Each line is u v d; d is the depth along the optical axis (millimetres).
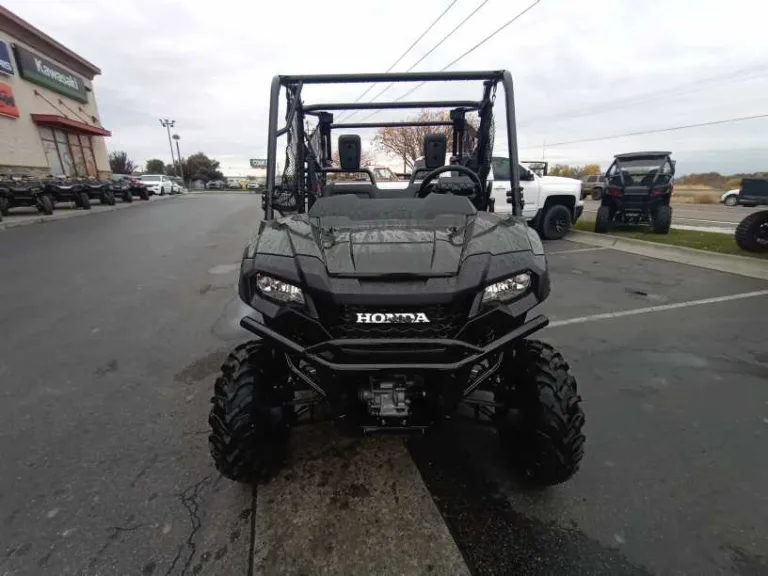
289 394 2090
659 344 3662
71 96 21859
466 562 1701
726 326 4039
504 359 2045
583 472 2168
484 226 2018
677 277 5863
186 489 2098
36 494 2062
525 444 1938
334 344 1618
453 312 1663
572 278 5848
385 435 1800
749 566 1663
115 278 6012
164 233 10391
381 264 1685
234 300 5016
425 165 3543
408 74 2807
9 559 1717
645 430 2498
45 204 13414
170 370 3316
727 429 2498
